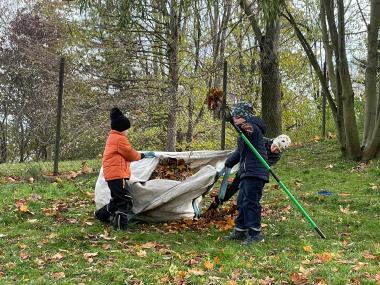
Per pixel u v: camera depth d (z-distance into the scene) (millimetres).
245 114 6387
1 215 7375
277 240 6344
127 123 6797
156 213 7070
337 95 11906
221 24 17438
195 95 16188
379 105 11297
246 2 15500
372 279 4762
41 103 20172
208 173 7102
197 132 17516
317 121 20969
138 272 5160
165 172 7801
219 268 5273
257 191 6242
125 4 12555
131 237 6434
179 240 6395
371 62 11508
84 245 6105
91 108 14703
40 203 8086
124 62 15195
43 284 4867
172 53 15125
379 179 9719
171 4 14180
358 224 7012
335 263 5277
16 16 23703
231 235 6441
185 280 4918
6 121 26844
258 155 6180
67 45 16062
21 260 5562
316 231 6406
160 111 15359
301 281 4762
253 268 5223
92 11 13555
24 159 27547
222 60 16859
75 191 9125
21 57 22562
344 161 11672
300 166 11695
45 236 6441
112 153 6727
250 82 18891
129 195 6887
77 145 16875
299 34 12133
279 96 15523
